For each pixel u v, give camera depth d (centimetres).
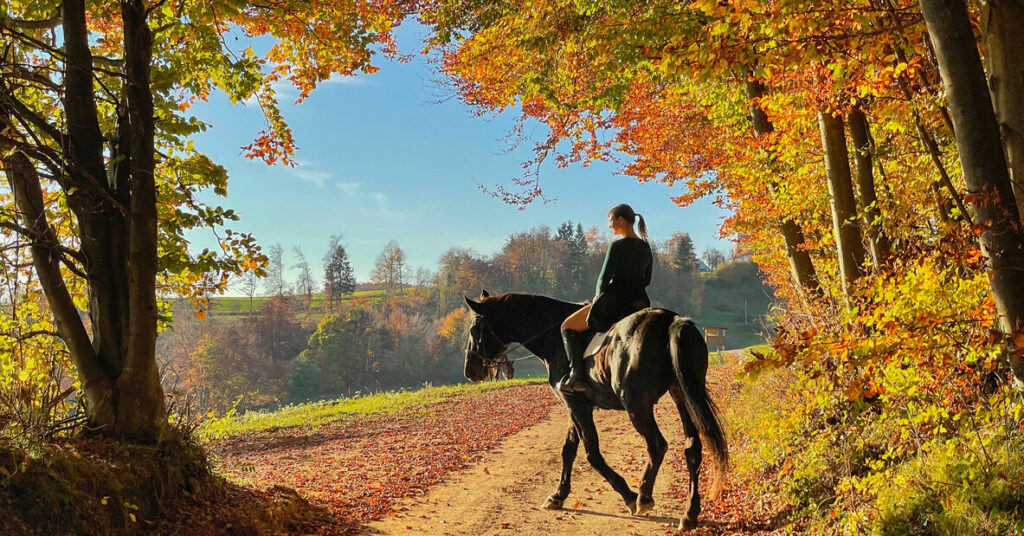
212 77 804
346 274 11269
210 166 681
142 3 602
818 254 1116
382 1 988
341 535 599
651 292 11438
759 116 1066
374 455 1084
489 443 1178
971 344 391
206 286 650
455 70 1147
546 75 1068
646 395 582
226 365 6038
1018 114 310
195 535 513
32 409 561
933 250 423
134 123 591
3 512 403
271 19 759
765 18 459
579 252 12325
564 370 715
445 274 11525
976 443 448
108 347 579
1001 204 314
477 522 650
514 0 995
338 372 7125
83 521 446
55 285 566
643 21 752
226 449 1209
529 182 1342
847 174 786
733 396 1305
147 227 582
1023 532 354
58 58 579
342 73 845
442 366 7856
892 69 469
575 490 795
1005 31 313
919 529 411
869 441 586
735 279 13425
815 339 373
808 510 553
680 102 1391
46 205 635
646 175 1594
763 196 1026
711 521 601
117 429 561
